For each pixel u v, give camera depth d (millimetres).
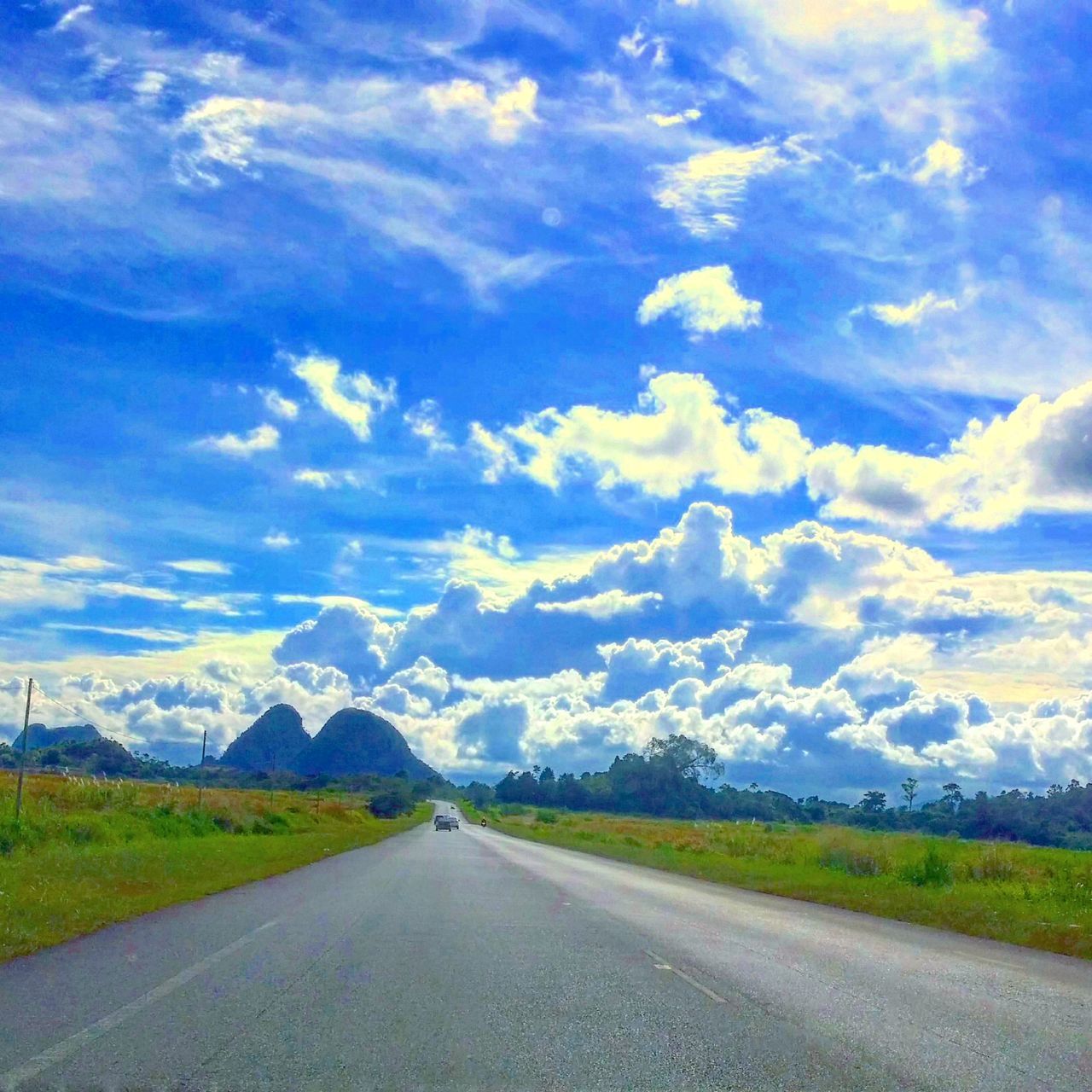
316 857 37188
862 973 13164
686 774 198625
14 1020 8930
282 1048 8164
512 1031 9016
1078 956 16562
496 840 64562
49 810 36375
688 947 15156
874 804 155375
